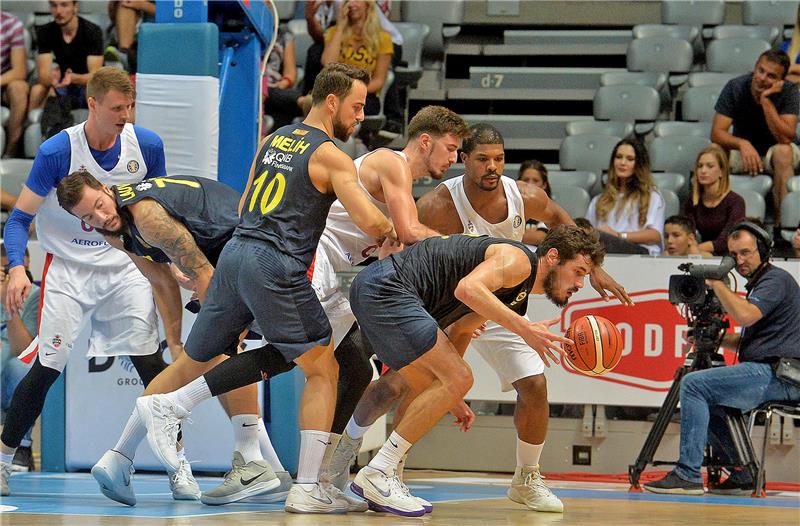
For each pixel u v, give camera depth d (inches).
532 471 382.6
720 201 699.4
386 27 872.9
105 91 381.7
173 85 455.2
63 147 395.2
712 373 486.0
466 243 334.3
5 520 293.6
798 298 495.2
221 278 330.6
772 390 485.1
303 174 327.0
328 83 337.7
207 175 458.0
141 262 388.8
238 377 331.9
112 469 338.6
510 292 330.0
